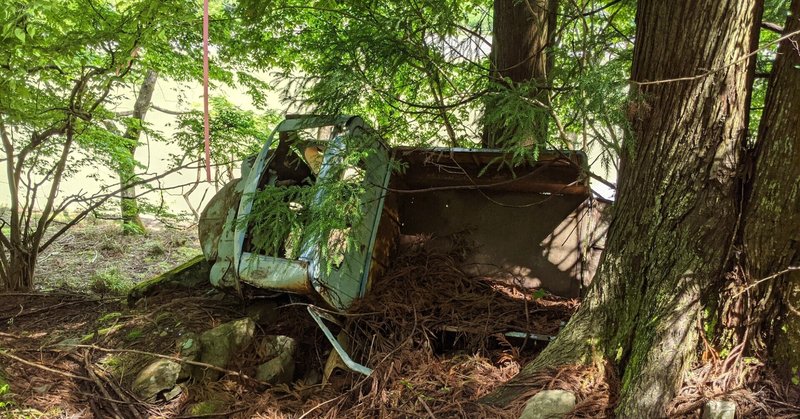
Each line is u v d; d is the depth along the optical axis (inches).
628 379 108.1
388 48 164.9
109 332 153.6
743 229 111.3
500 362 135.0
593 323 120.3
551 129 174.6
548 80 166.9
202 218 193.0
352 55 163.5
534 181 163.6
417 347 139.6
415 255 174.2
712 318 111.8
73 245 354.9
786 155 106.2
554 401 106.5
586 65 159.8
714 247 111.9
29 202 238.5
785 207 106.5
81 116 208.7
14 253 212.5
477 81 189.0
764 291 109.6
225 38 230.8
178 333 149.6
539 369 118.0
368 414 120.5
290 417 126.6
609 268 122.3
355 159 140.2
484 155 155.1
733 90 111.6
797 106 105.0
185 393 133.1
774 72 111.6
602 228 170.6
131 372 136.4
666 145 116.4
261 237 142.4
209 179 70.5
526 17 196.4
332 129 155.9
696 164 113.7
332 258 137.8
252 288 152.9
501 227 175.2
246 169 187.9
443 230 177.8
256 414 127.1
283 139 162.1
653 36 118.0
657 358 106.2
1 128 201.5
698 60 112.3
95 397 127.8
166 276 187.3
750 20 110.5
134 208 271.1
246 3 199.5
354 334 146.2
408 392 124.2
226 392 134.4
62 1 195.5
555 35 192.9
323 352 151.0
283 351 146.1
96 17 206.8
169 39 222.8
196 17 212.8
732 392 105.9
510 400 113.0
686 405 104.0
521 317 150.6
